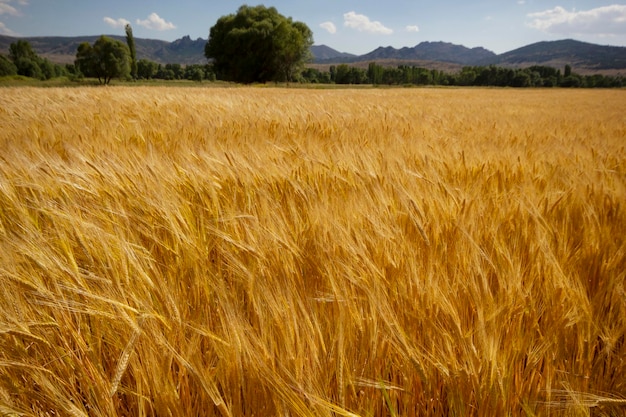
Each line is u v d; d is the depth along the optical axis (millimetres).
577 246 1798
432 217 1969
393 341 1125
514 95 34188
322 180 2730
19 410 985
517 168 3215
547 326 1308
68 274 1297
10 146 3389
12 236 1590
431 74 134125
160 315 1199
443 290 1361
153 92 14000
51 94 12320
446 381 1089
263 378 1012
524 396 1107
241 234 1787
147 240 1830
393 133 5230
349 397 1074
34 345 1195
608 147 4531
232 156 3025
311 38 64438
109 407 1028
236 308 1269
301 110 9078
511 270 1443
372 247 1626
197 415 1105
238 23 62438
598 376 1175
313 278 1519
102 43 64000
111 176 2434
